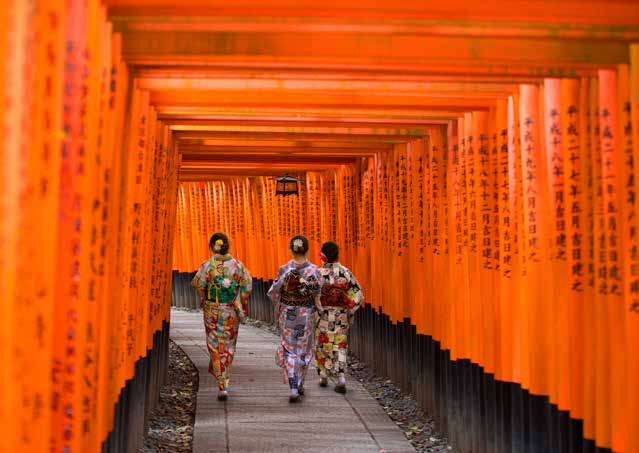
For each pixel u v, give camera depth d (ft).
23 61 11.73
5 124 11.64
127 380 25.07
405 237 38.32
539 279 22.52
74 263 15.24
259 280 67.82
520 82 22.59
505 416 25.11
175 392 39.55
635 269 17.30
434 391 32.94
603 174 18.62
